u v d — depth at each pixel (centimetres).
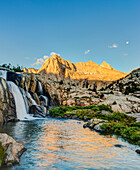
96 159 821
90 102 5466
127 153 936
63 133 1445
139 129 1467
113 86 13700
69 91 6625
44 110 2948
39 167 681
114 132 1527
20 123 1952
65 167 699
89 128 1770
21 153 827
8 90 2262
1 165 649
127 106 5181
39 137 1235
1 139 793
